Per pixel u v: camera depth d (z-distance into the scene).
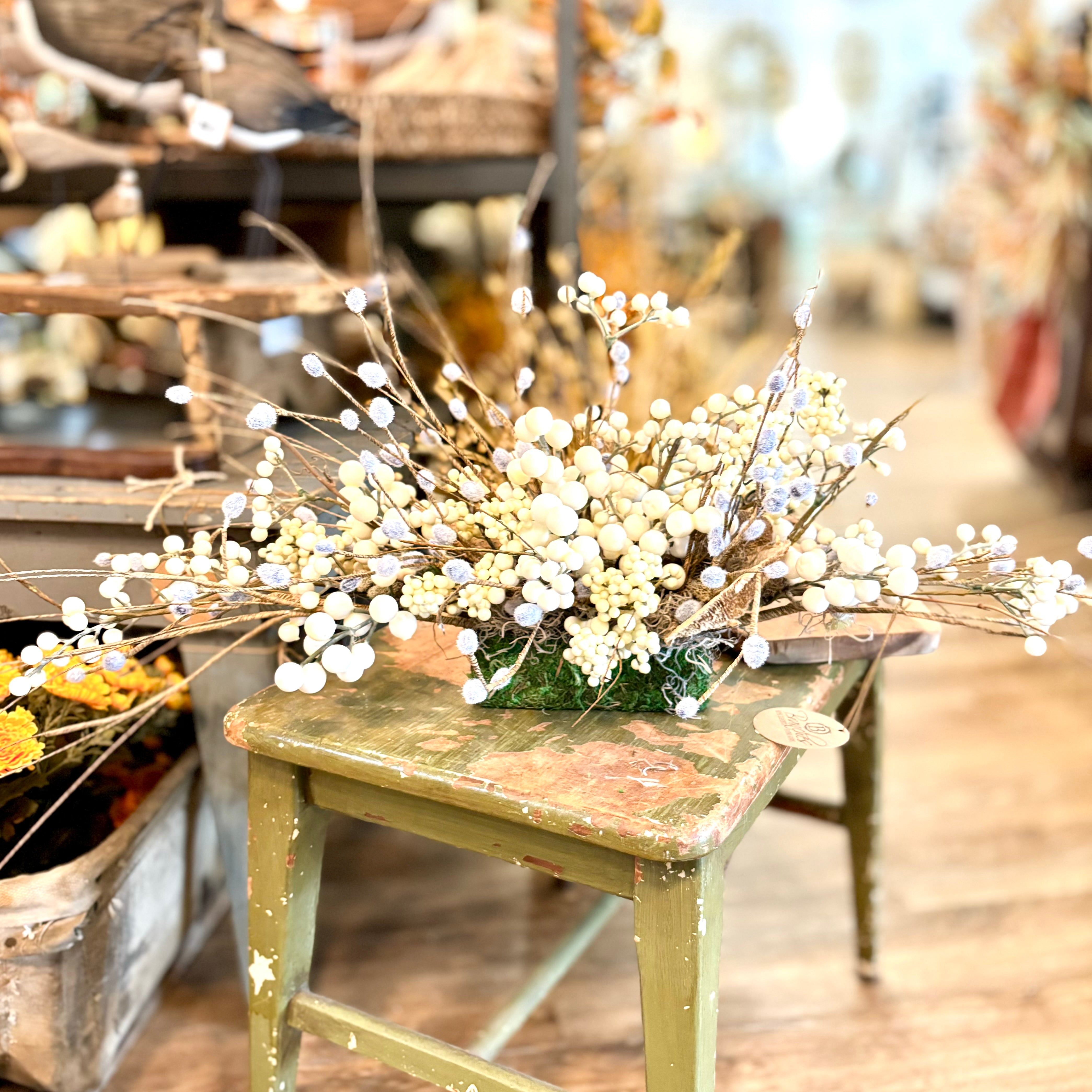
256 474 1.12
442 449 0.91
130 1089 1.16
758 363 2.17
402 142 1.59
